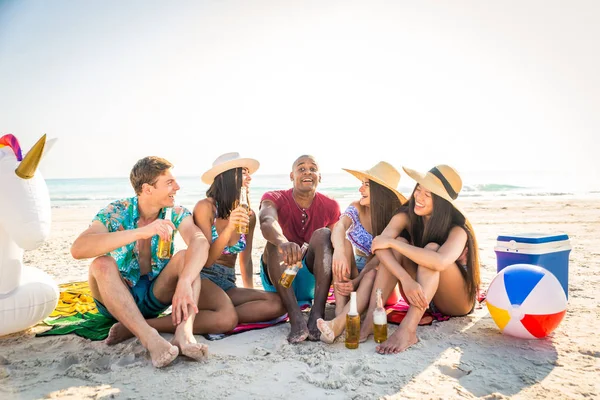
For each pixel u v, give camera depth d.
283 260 3.41
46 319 3.92
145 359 2.95
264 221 3.90
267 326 3.74
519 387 2.52
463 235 3.38
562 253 3.88
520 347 3.13
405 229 3.73
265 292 3.84
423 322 3.62
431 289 3.23
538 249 3.70
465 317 3.83
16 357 3.06
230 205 3.67
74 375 2.72
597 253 7.02
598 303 4.18
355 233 4.04
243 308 3.71
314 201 4.43
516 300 3.16
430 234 3.48
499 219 12.50
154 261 3.45
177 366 2.84
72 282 5.50
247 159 3.67
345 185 34.78
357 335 3.13
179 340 2.93
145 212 3.45
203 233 3.54
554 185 32.75
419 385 2.55
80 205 22.91
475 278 3.60
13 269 3.25
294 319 3.42
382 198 3.86
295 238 4.38
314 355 3.02
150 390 2.51
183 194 28.17
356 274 3.88
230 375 2.72
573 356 2.97
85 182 46.19
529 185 33.09
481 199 20.36
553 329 3.19
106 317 3.70
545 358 2.93
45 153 3.09
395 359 2.93
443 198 3.42
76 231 11.92
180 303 2.99
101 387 2.55
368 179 3.91
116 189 37.56
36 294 3.36
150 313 3.49
